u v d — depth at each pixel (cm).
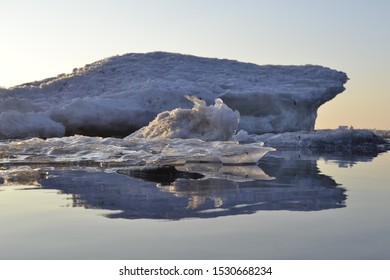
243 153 555
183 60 3195
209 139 1040
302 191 311
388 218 216
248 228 193
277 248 163
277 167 520
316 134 1242
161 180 368
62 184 342
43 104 2273
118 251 159
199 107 1087
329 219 213
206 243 169
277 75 2955
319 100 2584
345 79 2917
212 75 2897
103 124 2112
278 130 2364
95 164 515
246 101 2275
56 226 197
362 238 177
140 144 777
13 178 379
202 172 443
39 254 157
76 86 2745
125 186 331
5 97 2578
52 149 670
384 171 480
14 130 1838
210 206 248
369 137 1216
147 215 221
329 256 154
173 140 792
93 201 263
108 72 2930
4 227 196
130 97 2309
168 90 2316
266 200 269
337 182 372
